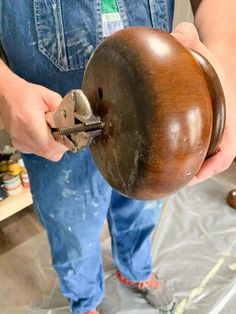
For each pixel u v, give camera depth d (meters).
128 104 0.29
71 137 0.35
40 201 0.75
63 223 0.77
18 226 1.27
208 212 1.29
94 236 0.83
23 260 1.17
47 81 0.60
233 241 1.18
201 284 1.07
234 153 0.38
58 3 0.53
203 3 0.56
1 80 0.46
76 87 0.60
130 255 0.97
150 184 0.31
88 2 0.54
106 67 0.31
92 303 0.95
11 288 1.09
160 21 0.61
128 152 0.31
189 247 1.17
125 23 0.58
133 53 0.29
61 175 0.70
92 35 0.56
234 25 0.51
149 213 0.91
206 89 0.29
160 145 0.28
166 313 1.01
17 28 0.55
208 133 0.29
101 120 0.33
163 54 0.28
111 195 0.82
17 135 0.45
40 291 1.08
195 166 0.30
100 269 0.93
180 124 0.28
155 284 1.05
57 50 0.57
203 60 0.33
